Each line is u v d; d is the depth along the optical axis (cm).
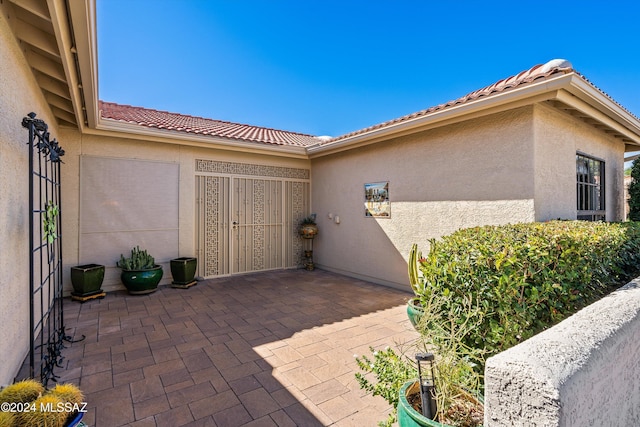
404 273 641
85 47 310
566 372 110
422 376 192
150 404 270
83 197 609
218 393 288
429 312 233
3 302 267
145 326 452
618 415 149
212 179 762
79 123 527
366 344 393
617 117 513
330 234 841
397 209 651
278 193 868
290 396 284
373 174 708
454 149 543
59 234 402
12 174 294
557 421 102
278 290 655
